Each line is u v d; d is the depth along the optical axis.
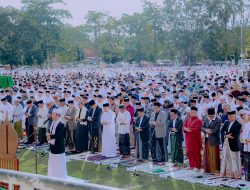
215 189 9.24
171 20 71.69
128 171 11.09
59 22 68.00
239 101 13.84
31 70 57.28
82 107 13.96
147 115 12.66
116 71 50.69
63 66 78.62
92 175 10.79
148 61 82.00
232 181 9.85
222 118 12.59
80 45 93.69
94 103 13.82
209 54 71.19
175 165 11.51
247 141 9.93
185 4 70.50
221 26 70.12
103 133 13.02
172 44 72.44
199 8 70.00
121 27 82.50
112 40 85.38
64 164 9.84
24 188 3.11
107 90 22.83
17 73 50.44
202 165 11.22
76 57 88.12
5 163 8.22
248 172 9.88
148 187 9.56
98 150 13.80
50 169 9.73
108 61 89.62
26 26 61.91
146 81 30.44
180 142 11.55
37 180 2.98
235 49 71.00
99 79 35.16
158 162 11.93
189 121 10.98
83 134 13.87
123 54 83.75
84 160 12.63
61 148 9.70
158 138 11.84
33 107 15.41
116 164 11.96
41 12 66.00
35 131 14.58
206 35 70.19
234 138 10.00
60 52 71.19
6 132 8.20
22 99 19.12
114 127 13.08
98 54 90.50
